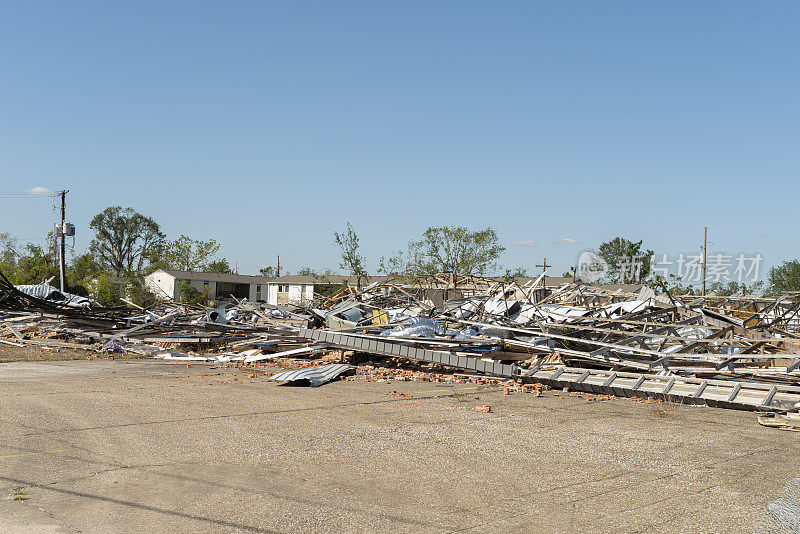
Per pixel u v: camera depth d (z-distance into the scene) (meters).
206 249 77.12
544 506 5.89
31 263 51.66
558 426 9.85
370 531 5.16
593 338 18.31
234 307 29.33
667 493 6.33
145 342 22.44
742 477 6.95
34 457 7.24
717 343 15.15
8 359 18.70
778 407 11.09
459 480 6.74
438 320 20.16
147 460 7.26
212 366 18.17
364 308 20.48
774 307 21.47
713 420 10.58
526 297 24.14
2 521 5.12
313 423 9.70
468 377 15.50
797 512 5.77
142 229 95.31
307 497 6.02
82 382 13.98
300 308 28.61
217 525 5.21
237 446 8.07
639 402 12.47
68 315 24.86
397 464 7.36
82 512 5.44
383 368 16.77
